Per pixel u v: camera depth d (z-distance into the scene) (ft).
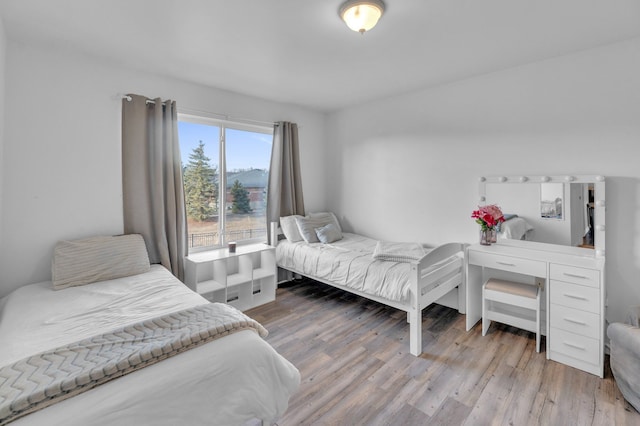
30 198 7.73
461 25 6.78
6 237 7.47
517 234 9.10
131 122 8.97
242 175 12.30
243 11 6.26
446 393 6.26
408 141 11.78
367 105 13.14
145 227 9.23
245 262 10.91
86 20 6.59
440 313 10.12
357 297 11.60
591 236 7.86
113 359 3.94
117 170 9.02
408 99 11.69
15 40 7.39
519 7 6.09
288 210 13.19
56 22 6.66
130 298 6.79
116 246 8.33
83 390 3.59
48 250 8.01
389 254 9.31
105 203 8.83
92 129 8.55
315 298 11.53
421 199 11.50
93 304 6.46
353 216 13.96
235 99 11.63
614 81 7.55
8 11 6.23
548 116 8.55
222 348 4.51
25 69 7.55
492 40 7.46
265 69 9.32
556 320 7.36
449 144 10.62
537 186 8.72
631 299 7.49
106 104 8.77
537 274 7.68
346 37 7.36
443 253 8.61
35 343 4.96
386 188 12.60
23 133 7.57
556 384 6.52
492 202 9.59
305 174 14.21
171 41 7.56
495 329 9.05
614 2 5.90
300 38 7.41
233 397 4.27
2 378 3.61
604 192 7.63
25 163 7.63
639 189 7.30
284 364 4.99
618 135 7.53
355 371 7.00
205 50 8.06
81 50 8.02
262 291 11.35
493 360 7.43
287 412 5.73
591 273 6.84
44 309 6.19
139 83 9.33
